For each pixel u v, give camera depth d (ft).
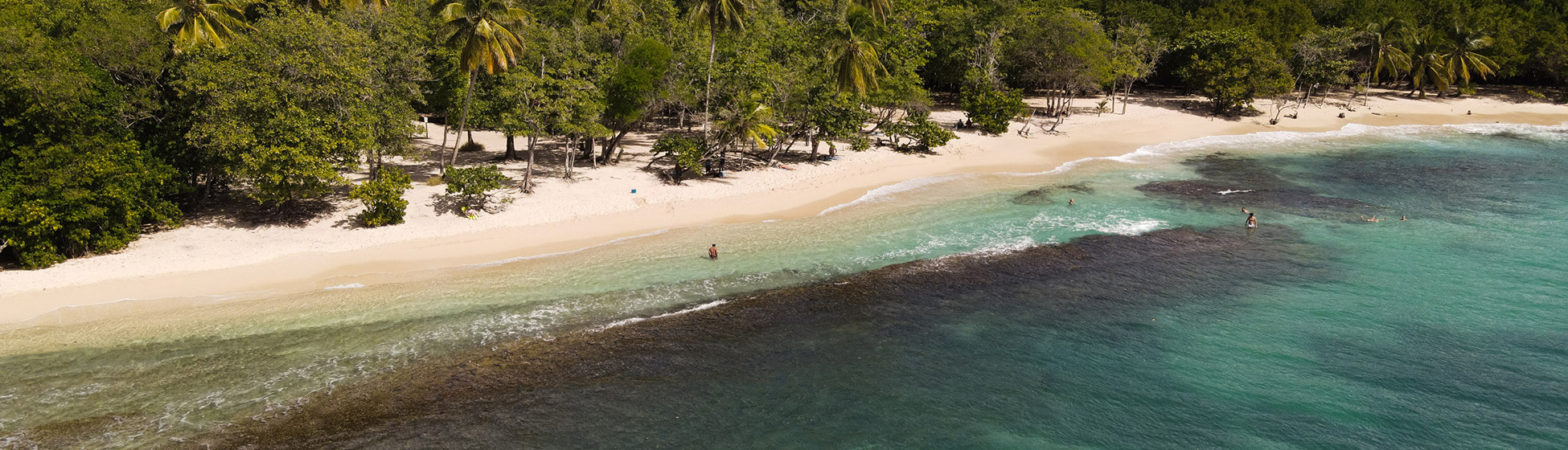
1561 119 246.06
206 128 105.50
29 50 99.40
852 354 79.46
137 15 125.49
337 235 112.57
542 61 145.28
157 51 116.88
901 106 190.29
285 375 73.26
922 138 183.11
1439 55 266.16
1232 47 238.27
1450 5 273.13
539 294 94.12
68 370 73.56
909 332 84.69
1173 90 286.87
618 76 148.77
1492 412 67.56
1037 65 228.43
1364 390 71.51
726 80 163.53
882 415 68.13
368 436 64.03
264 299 91.35
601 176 150.10
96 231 102.83
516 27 141.90
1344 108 257.14
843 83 169.68
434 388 71.72
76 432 63.36
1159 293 95.50
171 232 110.93
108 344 79.20
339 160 117.91
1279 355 78.54
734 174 156.56
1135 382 73.61
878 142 191.31
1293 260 107.55
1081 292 95.86
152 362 75.41
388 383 72.33
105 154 101.71
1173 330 84.69
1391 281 98.89
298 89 111.24
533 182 142.92
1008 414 68.33
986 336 83.61
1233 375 74.59
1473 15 264.72
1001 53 230.68
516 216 123.54
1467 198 143.33
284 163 107.45
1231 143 207.41
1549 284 97.30
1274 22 261.65
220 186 128.88
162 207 109.60
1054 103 255.70
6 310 85.66
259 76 109.81
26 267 95.55
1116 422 67.00
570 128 131.85
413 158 140.87
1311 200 142.41
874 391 72.33
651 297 93.81
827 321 87.56
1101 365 77.05
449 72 148.56
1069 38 221.25
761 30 194.29
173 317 85.92
